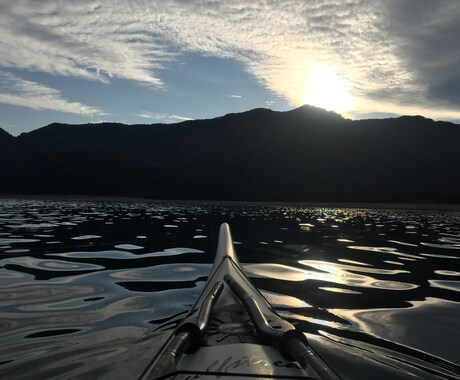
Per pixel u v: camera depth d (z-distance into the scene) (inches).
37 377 94.0
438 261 260.8
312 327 131.0
